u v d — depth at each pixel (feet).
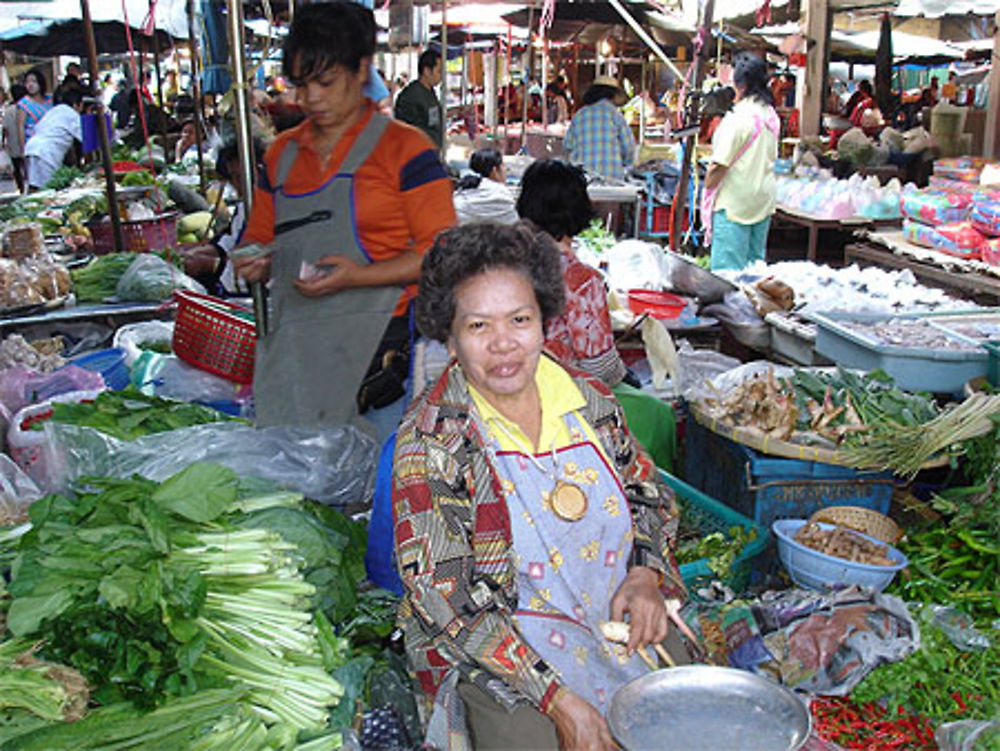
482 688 6.42
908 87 73.67
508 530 6.58
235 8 9.95
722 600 9.40
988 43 62.08
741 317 17.90
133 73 25.38
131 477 9.25
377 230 9.59
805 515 11.18
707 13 22.91
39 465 10.68
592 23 36.76
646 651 6.65
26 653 6.70
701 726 5.59
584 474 6.78
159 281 16.69
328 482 9.85
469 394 6.71
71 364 13.84
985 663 8.66
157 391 12.45
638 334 16.55
